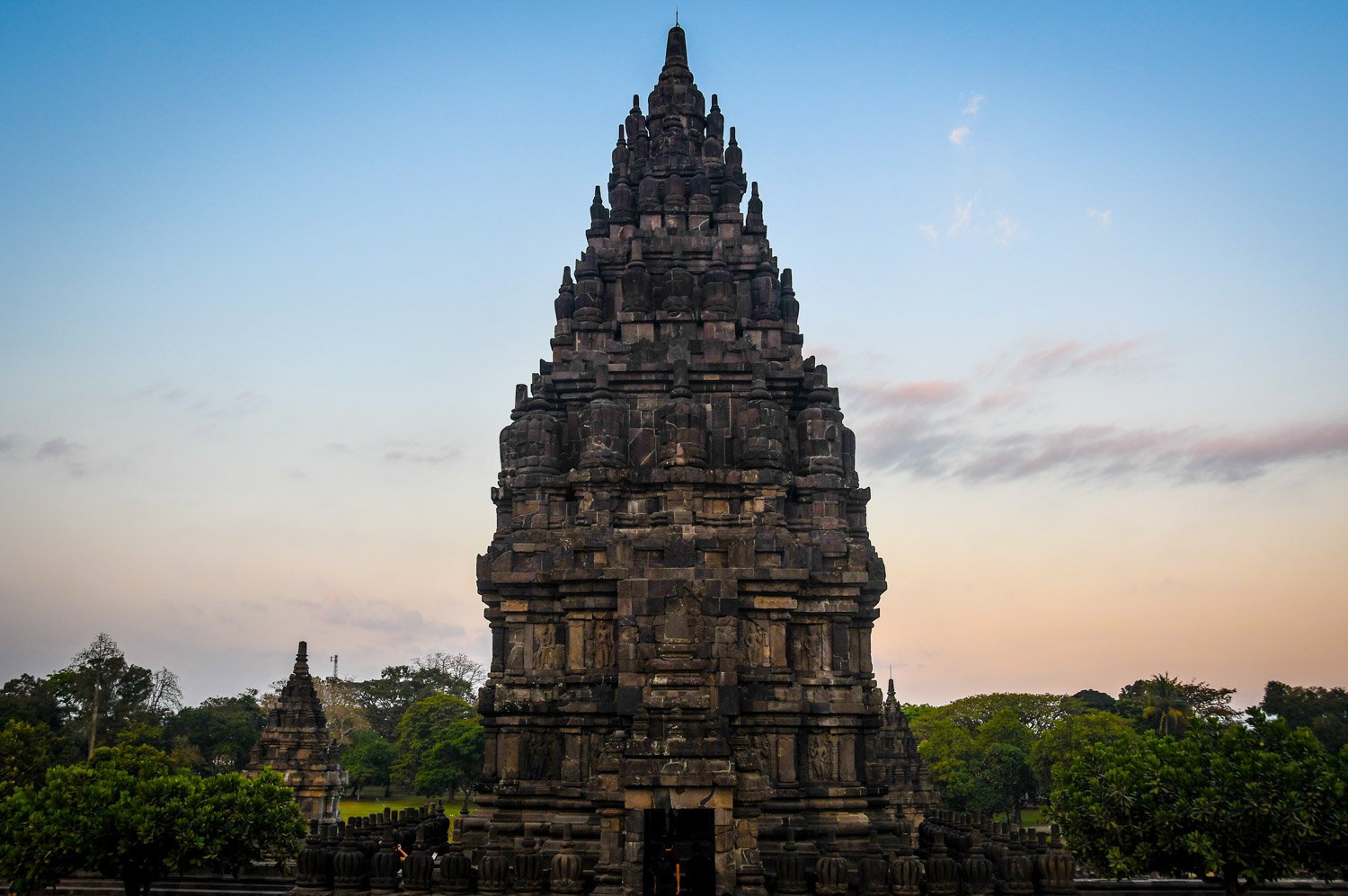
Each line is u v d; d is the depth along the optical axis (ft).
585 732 123.34
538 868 104.22
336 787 195.42
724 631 121.29
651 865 108.47
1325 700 377.91
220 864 133.69
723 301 143.74
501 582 129.59
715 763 102.42
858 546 131.03
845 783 122.52
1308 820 107.24
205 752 402.93
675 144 157.79
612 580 126.00
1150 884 136.98
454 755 411.34
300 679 198.59
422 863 107.14
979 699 438.81
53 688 341.62
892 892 103.91
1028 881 107.14
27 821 120.47
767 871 110.22
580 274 147.74
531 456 137.08
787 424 140.46
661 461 134.72
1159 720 381.19
